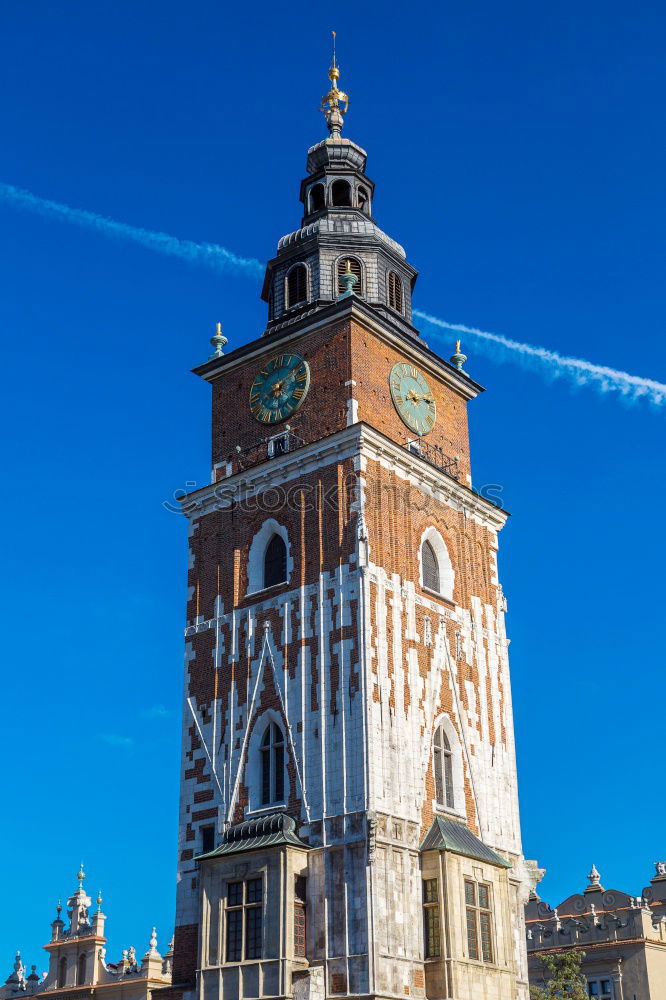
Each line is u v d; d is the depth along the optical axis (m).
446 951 52.00
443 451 66.25
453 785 58.38
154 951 87.56
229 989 52.09
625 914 79.62
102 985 88.62
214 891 54.38
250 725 58.28
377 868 51.56
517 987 58.00
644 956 77.62
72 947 91.44
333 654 56.31
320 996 50.47
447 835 54.78
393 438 62.81
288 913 51.69
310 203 71.50
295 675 57.38
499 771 61.56
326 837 53.12
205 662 61.69
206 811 58.38
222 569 63.00
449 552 63.16
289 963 50.84
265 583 61.38
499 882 56.38
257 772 57.31
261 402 65.12
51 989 91.06
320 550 58.62
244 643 60.28
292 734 56.28
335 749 54.47
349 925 51.03
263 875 53.06
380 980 49.78
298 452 61.25
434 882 53.38
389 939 50.84
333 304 62.66
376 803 52.75
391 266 68.94
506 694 64.19
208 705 60.59
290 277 68.56
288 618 58.81
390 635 57.03
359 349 62.53
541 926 82.50
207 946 53.62
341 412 61.31
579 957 75.81
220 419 66.94
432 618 60.31
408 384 65.12
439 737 58.62
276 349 65.44
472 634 62.94
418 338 67.88
